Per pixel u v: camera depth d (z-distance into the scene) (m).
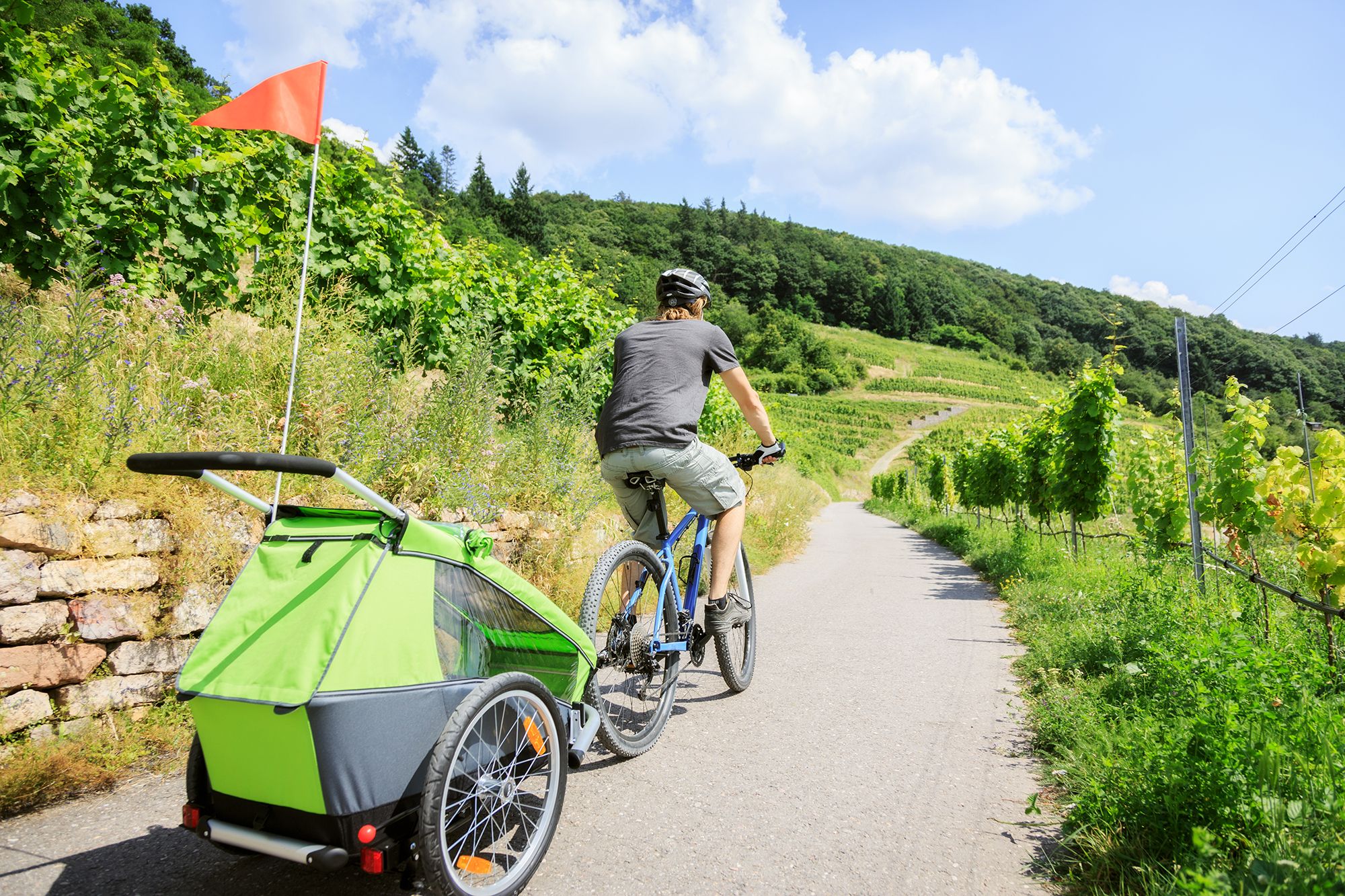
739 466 4.29
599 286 11.38
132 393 3.94
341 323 6.19
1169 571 6.98
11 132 4.99
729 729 3.89
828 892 2.39
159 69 5.87
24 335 4.00
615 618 3.47
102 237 5.59
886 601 7.95
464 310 8.60
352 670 2.02
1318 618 4.95
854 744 3.69
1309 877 1.96
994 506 18.84
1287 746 2.67
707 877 2.47
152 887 2.33
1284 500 5.29
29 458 3.39
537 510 6.16
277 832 2.08
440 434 5.68
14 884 2.31
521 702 2.48
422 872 2.09
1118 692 4.05
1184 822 2.44
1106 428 10.86
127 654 3.33
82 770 2.95
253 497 2.34
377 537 2.23
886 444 102.31
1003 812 2.97
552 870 2.50
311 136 3.22
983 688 4.68
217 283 6.41
